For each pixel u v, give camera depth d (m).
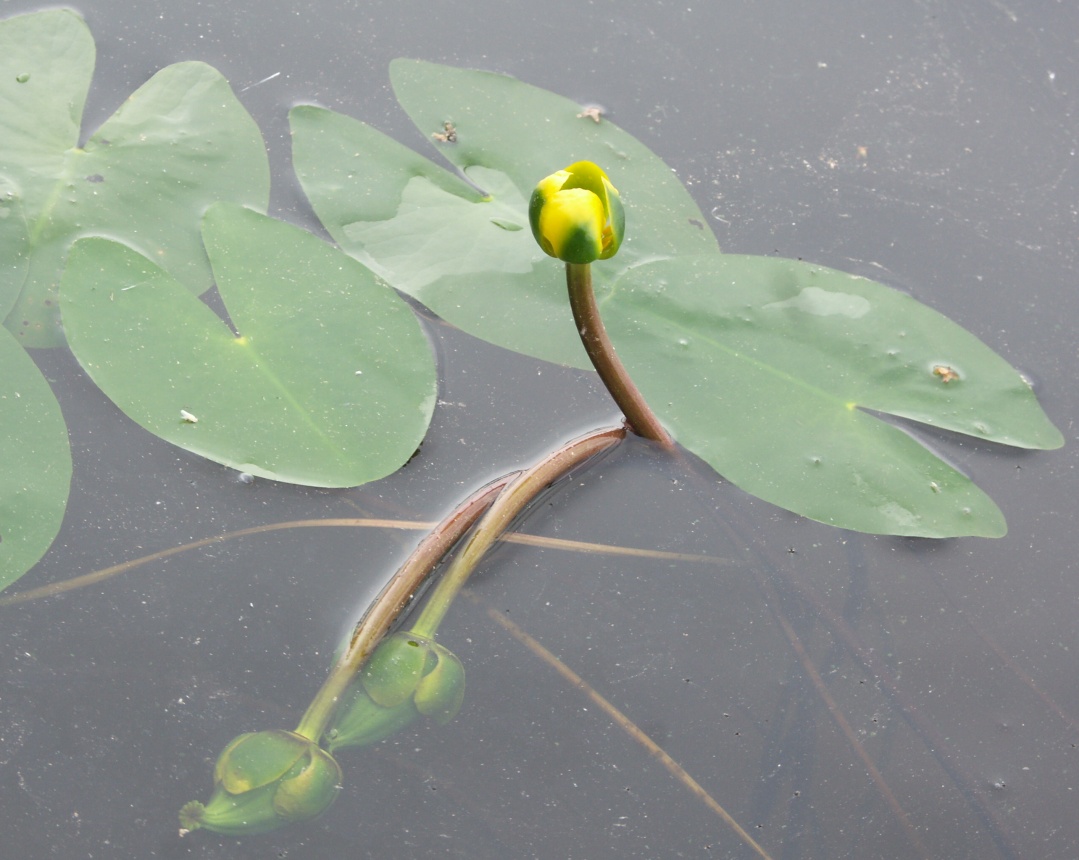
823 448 1.47
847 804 1.41
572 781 1.40
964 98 1.62
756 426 1.48
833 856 1.40
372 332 1.48
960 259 1.55
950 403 1.49
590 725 1.41
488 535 1.44
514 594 1.44
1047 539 1.47
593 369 1.49
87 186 1.50
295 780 1.38
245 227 1.49
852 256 1.55
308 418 1.45
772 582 1.45
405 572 1.42
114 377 1.45
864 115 1.61
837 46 1.64
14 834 1.37
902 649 1.44
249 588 1.42
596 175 1.38
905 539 1.47
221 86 1.55
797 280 1.52
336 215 1.51
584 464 1.47
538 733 1.41
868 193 1.58
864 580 1.46
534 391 1.48
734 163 1.58
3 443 1.43
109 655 1.41
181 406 1.44
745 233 1.55
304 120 1.54
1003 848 1.41
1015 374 1.50
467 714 1.41
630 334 1.49
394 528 1.44
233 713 1.40
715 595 1.45
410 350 1.48
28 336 1.46
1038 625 1.45
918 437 1.49
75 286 1.46
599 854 1.39
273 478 1.44
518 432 1.47
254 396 1.45
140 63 1.56
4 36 1.54
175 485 1.44
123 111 1.53
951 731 1.43
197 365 1.45
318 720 1.40
